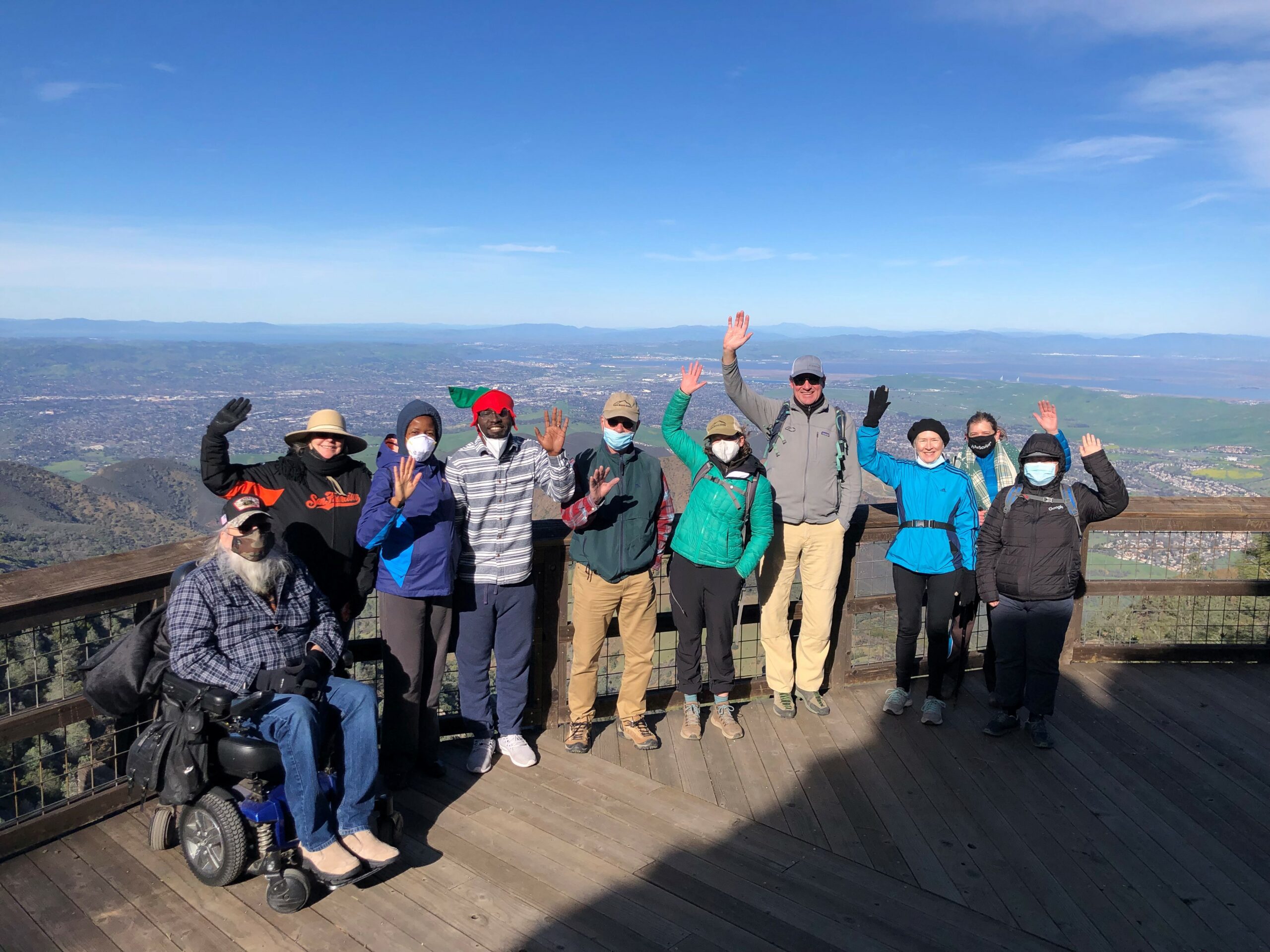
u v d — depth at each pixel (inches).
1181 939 90.8
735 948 88.0
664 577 157.5
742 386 153.6
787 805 121.1
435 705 127.6
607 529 129.3
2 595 98.3
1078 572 164.1
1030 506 137.3
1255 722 152.6
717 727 147.9
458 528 125.7
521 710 133.6
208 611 98.7
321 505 117.9
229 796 96.0
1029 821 117.1
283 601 105.7
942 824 116.1
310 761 94.5
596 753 138.8
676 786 127.0
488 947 87.7
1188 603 227.6
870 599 167.9
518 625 130.0
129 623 118.0
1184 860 107.3
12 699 99.7
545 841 110.0
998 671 144.4
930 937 90.6
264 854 95.7
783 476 147.1
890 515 163.5
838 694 166.7
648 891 98.7
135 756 98.2
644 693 140.9
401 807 119.7
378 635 140.3
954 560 147.3
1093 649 182.7
